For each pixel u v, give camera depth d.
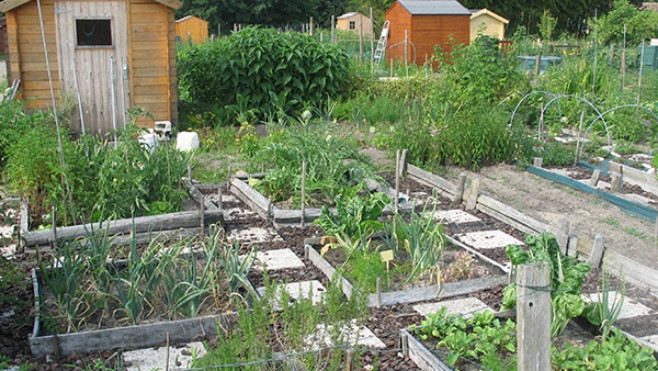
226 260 6.26
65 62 12.53
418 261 6.72
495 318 5.79
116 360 5.08
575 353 5.15
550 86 15.95
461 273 6.72
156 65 12.91
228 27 49.81
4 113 10.20
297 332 4.70
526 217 8.22
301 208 8.36
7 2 11.95
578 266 5.69
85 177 8.04
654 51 24.84
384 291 6.38
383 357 5.30
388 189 9.40
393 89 16.09
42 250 7.30
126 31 12.67
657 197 10.00
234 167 11.06
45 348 5.24
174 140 12.78
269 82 14.73
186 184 9.77
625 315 6.04
